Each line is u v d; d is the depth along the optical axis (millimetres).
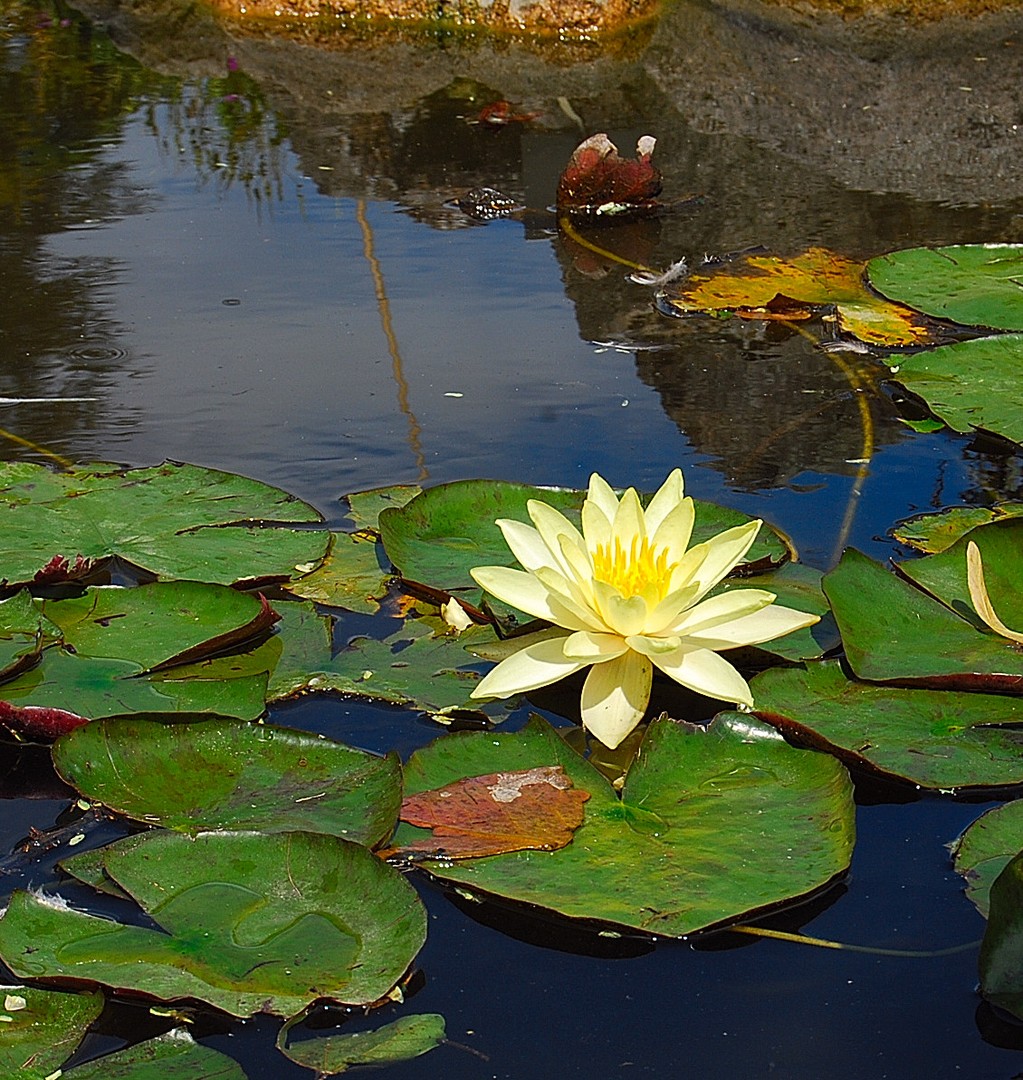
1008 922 1610
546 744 1699
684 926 1622
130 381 2021
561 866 1649
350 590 1803
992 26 4430
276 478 1902
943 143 3283
